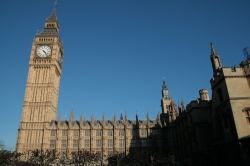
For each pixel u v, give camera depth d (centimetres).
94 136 9969
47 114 10169
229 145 4675
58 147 9556
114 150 9225
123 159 8688
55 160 8688
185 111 7875
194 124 6347
